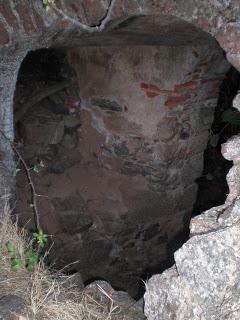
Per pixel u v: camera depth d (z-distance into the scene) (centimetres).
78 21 246
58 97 437
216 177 486
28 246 267
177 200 423
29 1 248
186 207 436
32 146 428
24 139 426
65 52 423
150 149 397
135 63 378
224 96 442
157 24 258
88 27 244
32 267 243
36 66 433
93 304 224
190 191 430
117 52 386
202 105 391
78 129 445
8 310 213
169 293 189
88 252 415
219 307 174
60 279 252
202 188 486
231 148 190
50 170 434
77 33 267
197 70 357
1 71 274
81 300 226
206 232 182
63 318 210
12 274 238
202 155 423
